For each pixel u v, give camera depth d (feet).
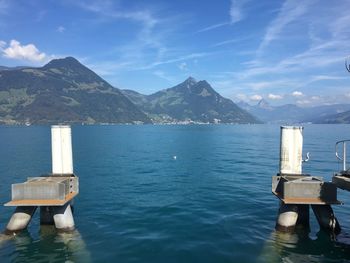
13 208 66.33
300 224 51.85
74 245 45.93
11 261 41.42
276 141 325.21
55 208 50.78
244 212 62.34
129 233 50.67
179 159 167.12
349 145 254.06
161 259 41.47
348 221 56.39
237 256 42.37
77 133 508.12
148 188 89.10
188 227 53.47
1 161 150.61
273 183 54.65
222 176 110.83
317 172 120.57
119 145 265.34
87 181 101.35
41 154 180.34
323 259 41.93
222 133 521.65
